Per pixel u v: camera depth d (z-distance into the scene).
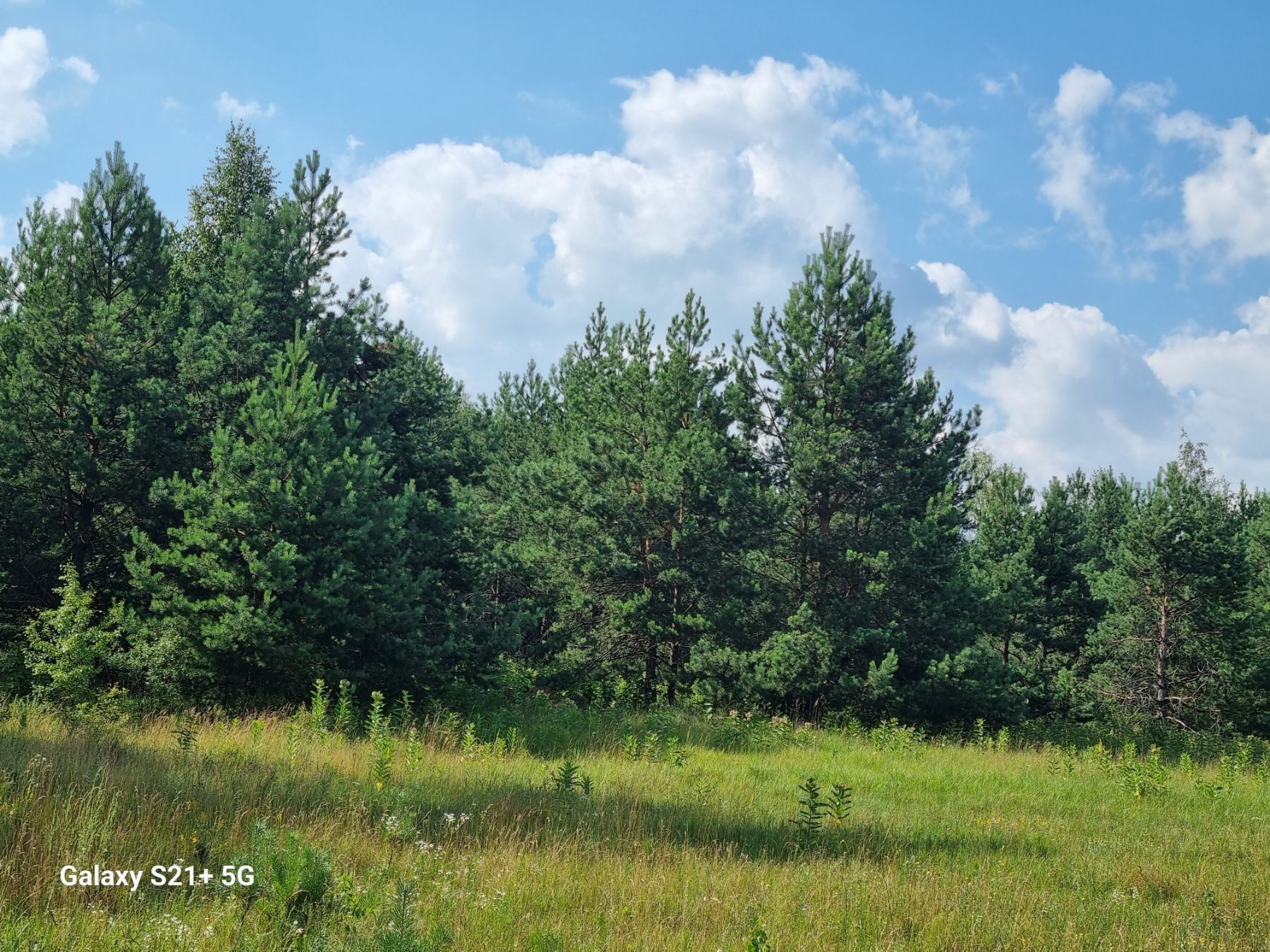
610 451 28.83
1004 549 37.03
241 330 23.58
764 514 26.97
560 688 28.56
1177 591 30.69
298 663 19.19
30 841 6.79
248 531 19.12
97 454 20.75
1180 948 6.99
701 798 12.71
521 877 7.80
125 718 15.84
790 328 28.11
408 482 26.56
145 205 23.20
